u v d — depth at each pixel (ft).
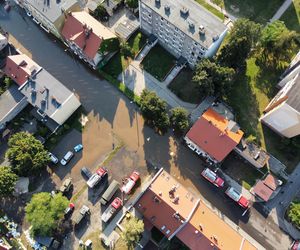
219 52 352.90
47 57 384.27
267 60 368.68
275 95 356.18
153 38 375.66
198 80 326.03
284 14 384.68
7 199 335.88
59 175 342.03
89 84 371.15
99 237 321.73
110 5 385.70
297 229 321.11
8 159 330.54
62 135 353.31
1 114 347.15
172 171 340.18
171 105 358.84
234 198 325.01
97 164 344.49
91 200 333.62
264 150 341.82
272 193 323.98
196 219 287.89
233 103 354.95
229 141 313.53
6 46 376.27
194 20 328.08
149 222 314.76
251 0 391.04
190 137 325.42
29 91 339.98
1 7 406.21
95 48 347.36
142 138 350.84
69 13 355.36
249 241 318.45
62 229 324.60
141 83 367.45
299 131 318.45
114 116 358.64
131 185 329.52
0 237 320.91
